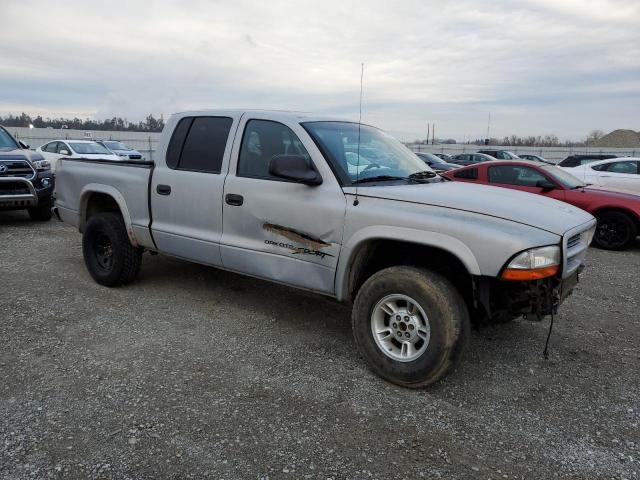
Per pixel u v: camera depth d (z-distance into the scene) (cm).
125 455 265
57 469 252
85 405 310
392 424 302
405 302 343
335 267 369
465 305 330
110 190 524
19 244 741
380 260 392
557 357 407
